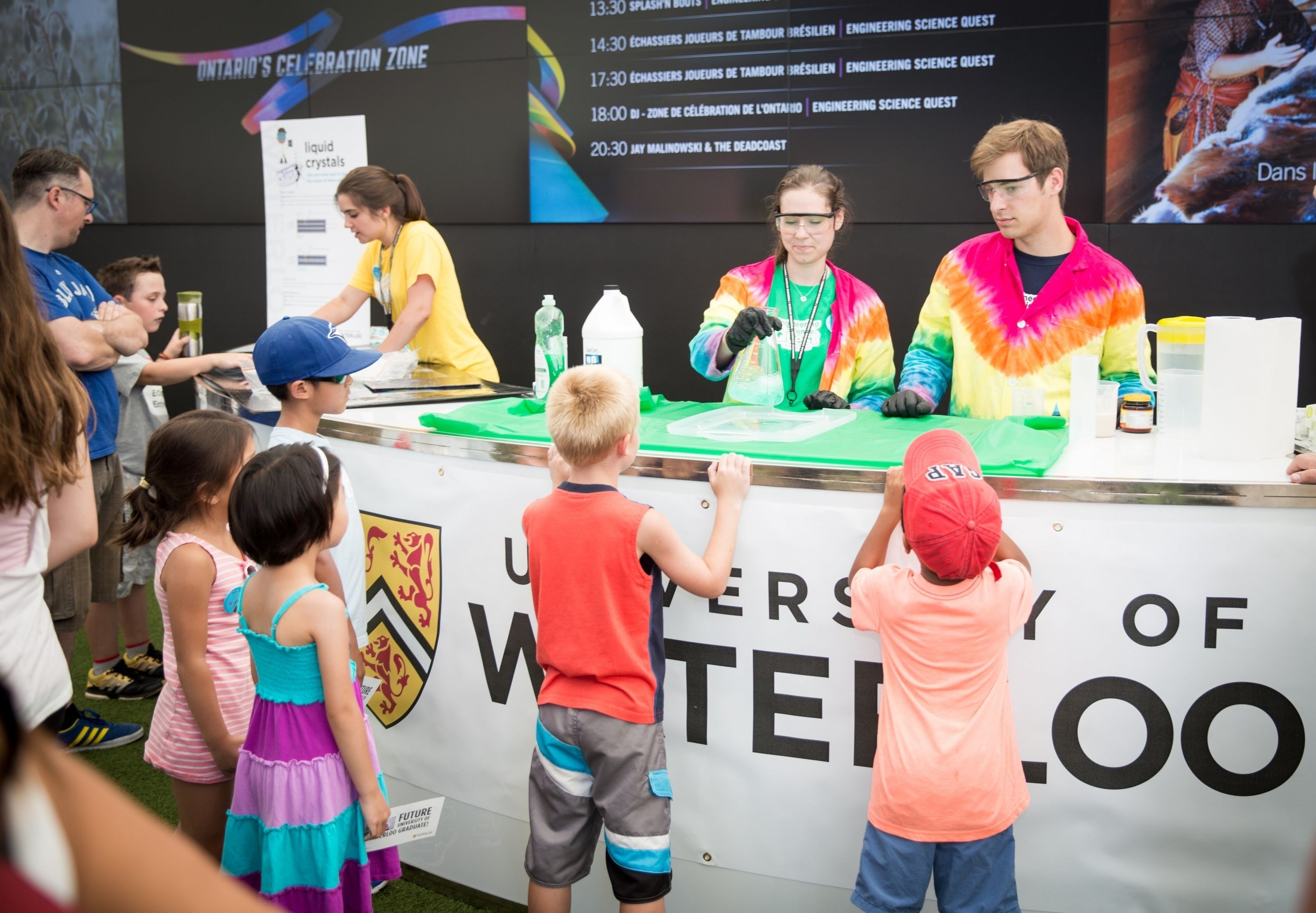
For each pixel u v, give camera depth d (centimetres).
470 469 191
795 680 171
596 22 433
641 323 452
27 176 248
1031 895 169
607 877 188
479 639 195
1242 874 162
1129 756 162
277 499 148
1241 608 155
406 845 215
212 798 182
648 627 156
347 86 489
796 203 247
